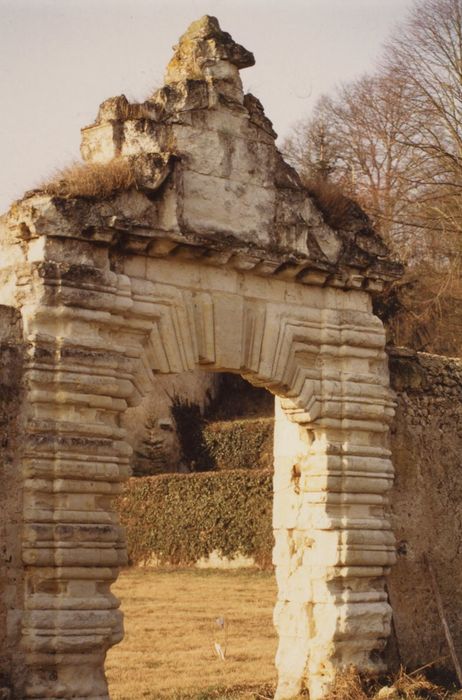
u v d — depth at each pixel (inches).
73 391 589.9
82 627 576.7
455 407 770.2
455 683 716.7
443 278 1481.3
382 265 697.0
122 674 807.7
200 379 1843.0
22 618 573.0
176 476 1513.3
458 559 753.6
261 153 663.1
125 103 639.1
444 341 1499.8
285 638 690.2
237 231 647.1
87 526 585.3
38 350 584.1
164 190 621.9
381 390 693.9
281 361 667.4
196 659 872.9
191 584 1337.4
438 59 1427.2
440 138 1427.2
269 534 1424.7
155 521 1518.2
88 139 647.8
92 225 596.7
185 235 622.8
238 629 1029.8
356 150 1509.6
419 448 747.4
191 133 639.8
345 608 669.3
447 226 1433.3
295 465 697.0
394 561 693.9
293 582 690.8
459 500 761.0
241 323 655.1
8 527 574.9
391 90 1473.9
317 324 682.8
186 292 637.9
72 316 591.2
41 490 579.8
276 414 716.0
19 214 600.1
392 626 711.1
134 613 1123.3
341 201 691.4
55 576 575.5
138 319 618.8
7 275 603.8
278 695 684.7
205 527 1476.4
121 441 607.2
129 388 610.5
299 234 666.8
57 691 569.0
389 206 1457.9
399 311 1493.6
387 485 693.9
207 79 651.5
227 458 1737.2
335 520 674.2
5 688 561.9
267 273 659.4
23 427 582.9
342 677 665.0
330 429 681.6
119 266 617.3
